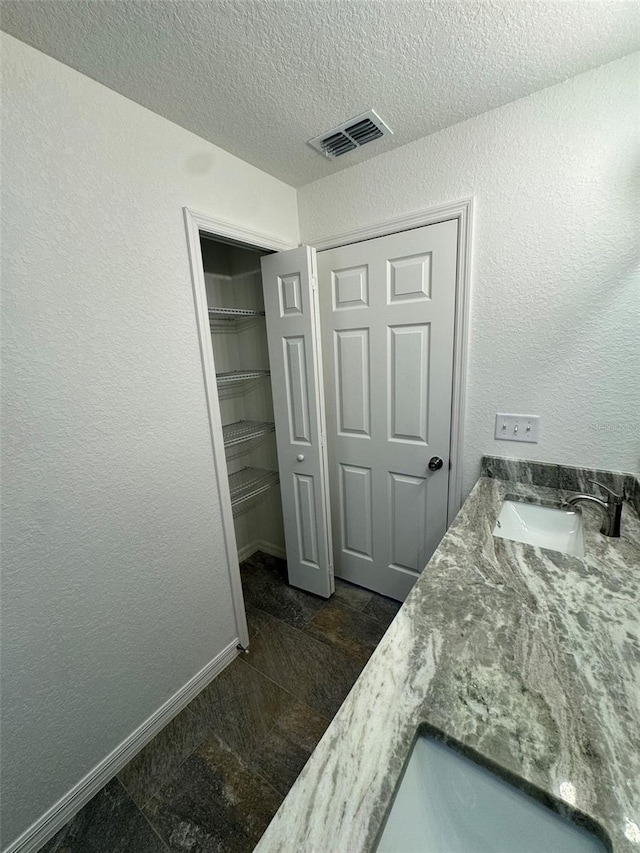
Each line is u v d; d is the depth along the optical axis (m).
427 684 0.62
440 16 0.88
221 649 1.60
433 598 0.84
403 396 1.71
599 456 1.33
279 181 1.71
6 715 0.96
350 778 0.49
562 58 1.05
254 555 2.57
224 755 1.26
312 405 1.79
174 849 1.02
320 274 1.83
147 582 1.28
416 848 0.46
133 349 1.17
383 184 1.55
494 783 0.51
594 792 0.46
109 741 1.20
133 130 1.11
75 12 0.81
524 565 0.95
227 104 1.16
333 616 1.92
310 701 1.45
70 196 0.98
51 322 0.97
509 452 1.50
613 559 0.96
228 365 2.26
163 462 1.30
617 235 1.17
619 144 1.11
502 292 1.38
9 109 0.86
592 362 1.28
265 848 0.42
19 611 0.97
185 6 0.81
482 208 1.36
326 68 1.04
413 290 1.57
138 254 1.16
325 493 1.92
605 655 0.67
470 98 1.21
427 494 1.76
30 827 1.02
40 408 0.97
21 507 0.95
